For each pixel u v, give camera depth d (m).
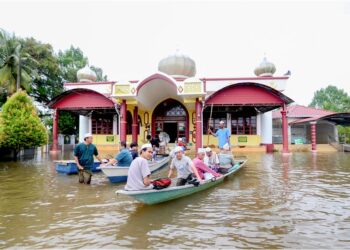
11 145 14.16
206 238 3.98
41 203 5.91
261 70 21.33
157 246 3.72
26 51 25.12
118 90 16.47
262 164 12.49
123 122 16.97
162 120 22.27
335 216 4.98
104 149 21.44
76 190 7.18
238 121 21.23
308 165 12.13
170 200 6.07
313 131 21.94
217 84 20.20
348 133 29.00
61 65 30.52
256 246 3.73
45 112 29.80
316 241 3.90
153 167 10.32
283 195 6.54
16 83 22.81
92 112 22.59
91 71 23.20
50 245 3.79
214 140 21.28
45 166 12.17
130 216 4.98
